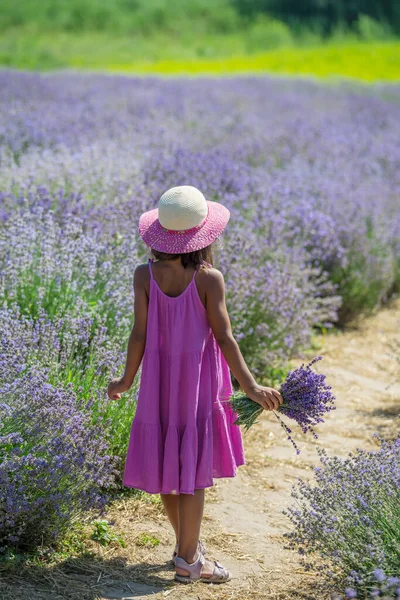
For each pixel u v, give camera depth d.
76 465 3.84
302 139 13.44
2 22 40.38
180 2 46.66
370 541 3.45
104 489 4.54
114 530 4.16
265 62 34.47
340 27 45.84
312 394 3.63
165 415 3.64
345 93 22.16
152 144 11.77
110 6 43.97
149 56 35.94
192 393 3.59
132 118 13.81
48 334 4.80
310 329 8.16
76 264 6.12
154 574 3.77
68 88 17.66
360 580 3.31
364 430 5.95
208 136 13.39
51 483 3.72
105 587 3.60
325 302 7.84
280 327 6.85
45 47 35.31
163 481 3.59
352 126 16.12
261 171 10.54
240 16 46.56
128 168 9.21
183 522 3.66
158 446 3.62
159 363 3.65
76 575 3.67
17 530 3.72
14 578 3.56
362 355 7.82
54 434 3.96
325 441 5.74
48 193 7.58
